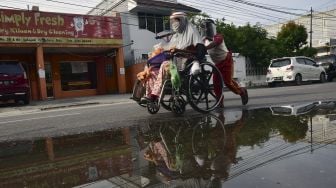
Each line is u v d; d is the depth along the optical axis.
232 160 1.66
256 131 2.46
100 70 17.80
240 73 18.34
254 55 22.06
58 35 14.55
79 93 17.09
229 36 21.34
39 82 14.27
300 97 5.99
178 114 4.21
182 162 1.70
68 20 14.83
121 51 16.72
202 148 2.02
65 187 1.41
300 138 2.08
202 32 5.17
